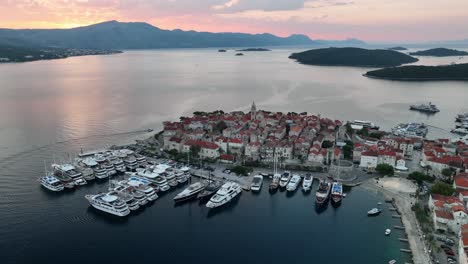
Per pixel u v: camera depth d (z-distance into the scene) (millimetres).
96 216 164125
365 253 137000
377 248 140000
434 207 156750
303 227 156125
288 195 187375
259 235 150250
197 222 160750
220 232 152500
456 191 173875
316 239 147000
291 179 198125
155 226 156875
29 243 141250
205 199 183750
